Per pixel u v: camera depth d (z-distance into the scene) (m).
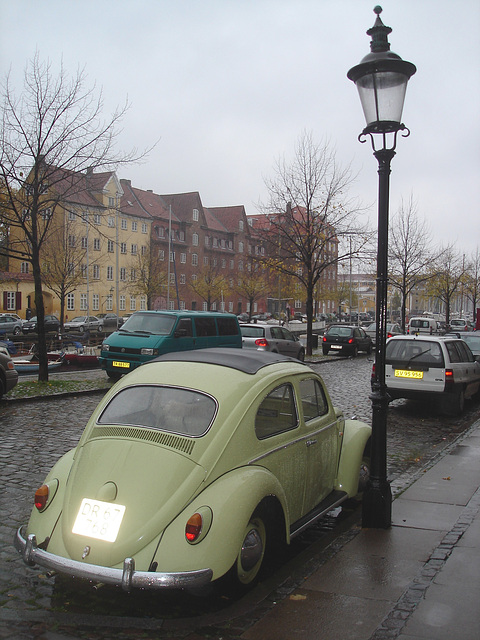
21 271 57.53
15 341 29.39
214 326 17.16
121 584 3.47
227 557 3.60
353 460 5.70
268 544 4.37
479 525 5.45
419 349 12.59
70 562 3.63
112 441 4.08
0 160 14.29
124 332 15.78
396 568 4.43
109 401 4.48
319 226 27.88
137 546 3.56
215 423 4.05
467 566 4.45
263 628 3.57
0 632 3.58
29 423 10.30
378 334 5.54
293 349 23.36
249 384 4.41
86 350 22.95
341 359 27.61
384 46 5.42
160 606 3.95
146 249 64.00
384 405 5.49
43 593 4.13
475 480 7.12
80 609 3.90
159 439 4.00
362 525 5.43
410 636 3.40
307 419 5.10
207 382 4.36
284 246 31.14
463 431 10.84
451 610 3.72
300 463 4.77
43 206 16.00
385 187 5.55
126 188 71.56
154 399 4.34
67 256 39.31
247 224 93.19
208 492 3.77
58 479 4.14
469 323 56.66
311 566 4.62
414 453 9.03
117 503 3.72
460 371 12.70
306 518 4.84
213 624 3.71
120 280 66.69
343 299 77.94
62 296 39.41
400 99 5.39
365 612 3.73
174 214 80.31
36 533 3.89
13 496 6.30
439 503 6.18
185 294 79.12
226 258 88.19
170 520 3.64
